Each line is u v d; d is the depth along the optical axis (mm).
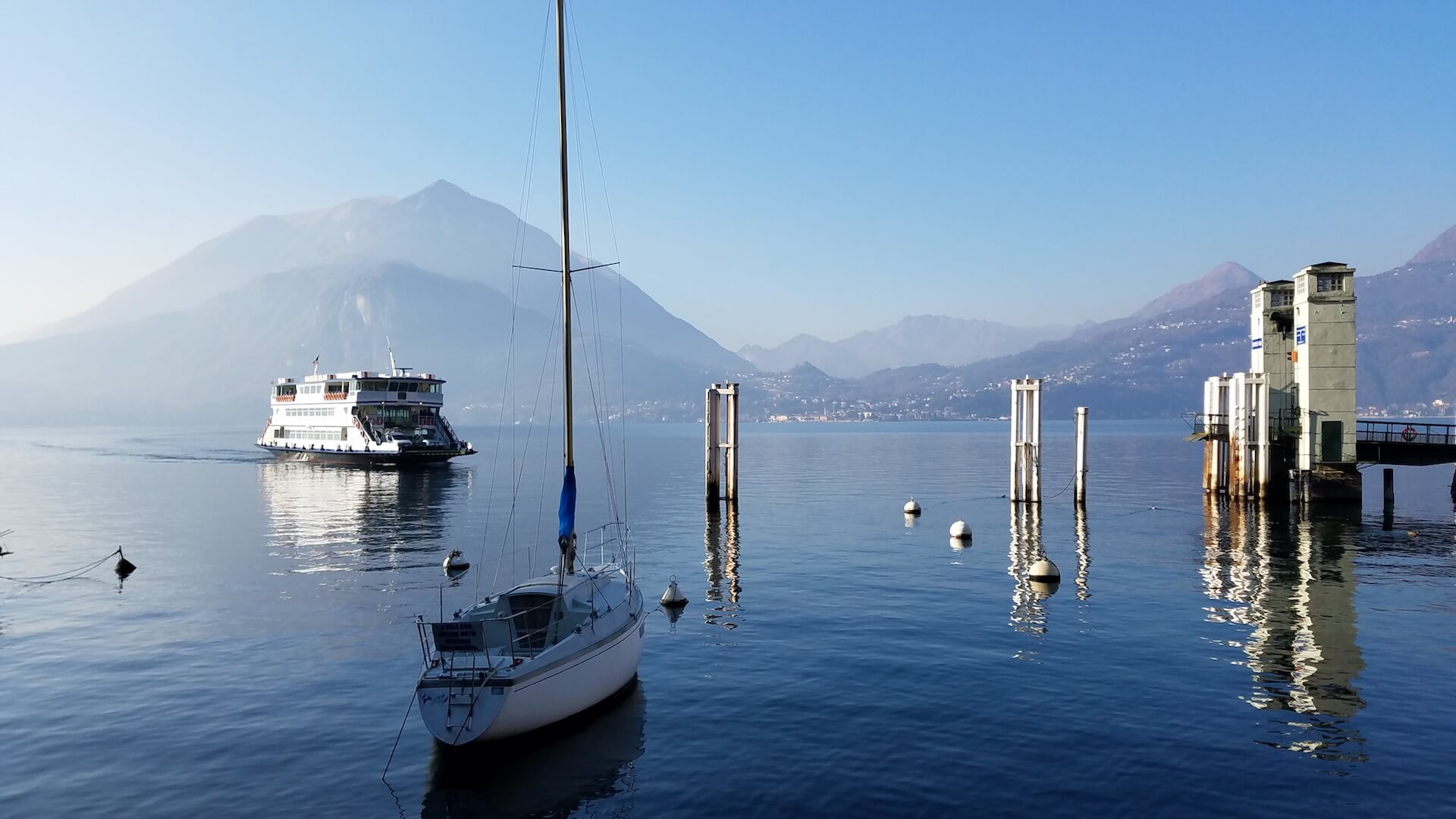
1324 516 57500
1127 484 88938
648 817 16875
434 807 17406
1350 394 58281
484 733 18906
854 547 50062
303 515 69500
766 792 17906
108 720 22344
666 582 40156
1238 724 21250
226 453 182500
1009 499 74188
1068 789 17828
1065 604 34438
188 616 34031
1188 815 16719
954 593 36906
